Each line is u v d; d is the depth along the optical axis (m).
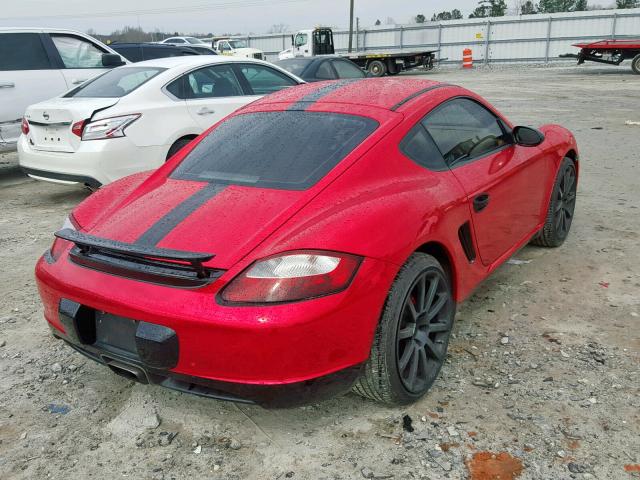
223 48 31.73
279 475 2.30
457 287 2.94
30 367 3.16
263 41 42.91
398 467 2.31
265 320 2.09
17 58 7.52
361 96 3.18
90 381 3.01
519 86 19.41
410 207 2.55
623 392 2.71
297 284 2.14
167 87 6.14
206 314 2.13
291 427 2.58
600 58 23.66
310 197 2.46
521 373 2.90
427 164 2.89
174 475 2.33
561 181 4.36
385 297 2.34
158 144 5.94
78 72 8.02
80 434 2.59
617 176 6.90
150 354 2.23
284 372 2.15
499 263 3.47
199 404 2.79
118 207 2.76
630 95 15.58
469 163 3.18
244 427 2.60
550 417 2.56
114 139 5.68
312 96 3.31
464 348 3.15
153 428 2.62
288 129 2.99
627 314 3.47
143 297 2.25
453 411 2.63
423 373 2.69
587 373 2.87
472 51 37.38
